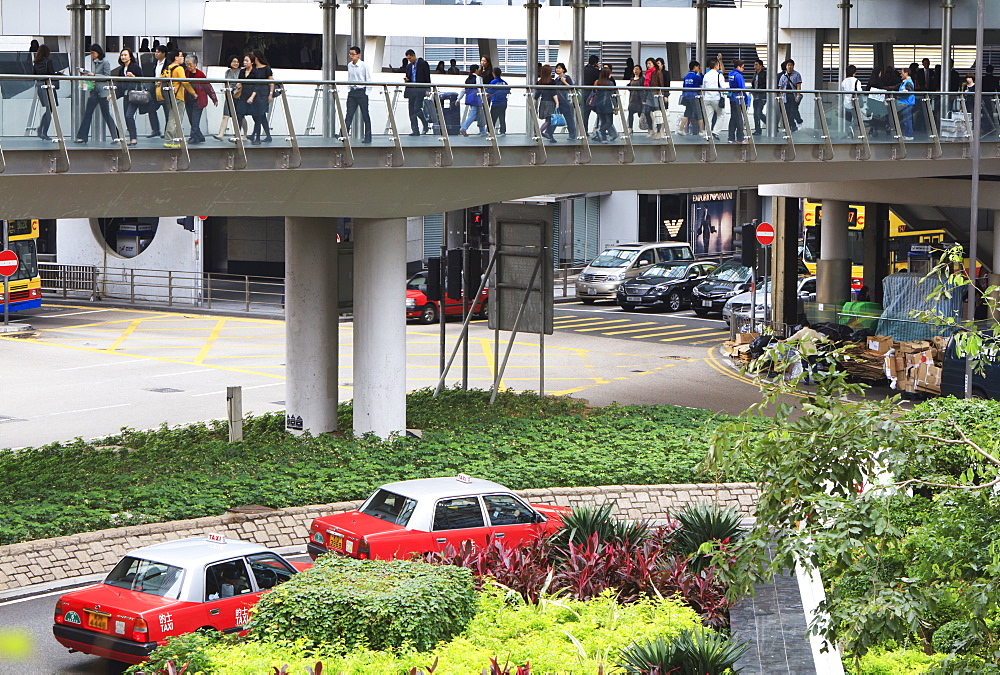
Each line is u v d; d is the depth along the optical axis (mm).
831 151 64625
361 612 25828
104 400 67500
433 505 37875
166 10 92688
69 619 30406
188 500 43844
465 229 130625
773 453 21344
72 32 53031
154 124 43156
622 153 57312
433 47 115438
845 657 24172
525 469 49312
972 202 70125
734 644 25172
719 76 61844
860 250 112125
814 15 96000
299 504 44906
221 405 66750
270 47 100500
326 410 56375
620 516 46625
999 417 31609
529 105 53969
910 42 98000
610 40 95312
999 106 71562
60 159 40781
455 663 24625
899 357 72875
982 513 21531
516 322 63344
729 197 156125
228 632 30781
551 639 26266
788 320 91812
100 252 110250
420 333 94875
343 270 57031
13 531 39469
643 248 117312
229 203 47438
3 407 65188
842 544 20031
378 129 49312
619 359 84188
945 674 21781
